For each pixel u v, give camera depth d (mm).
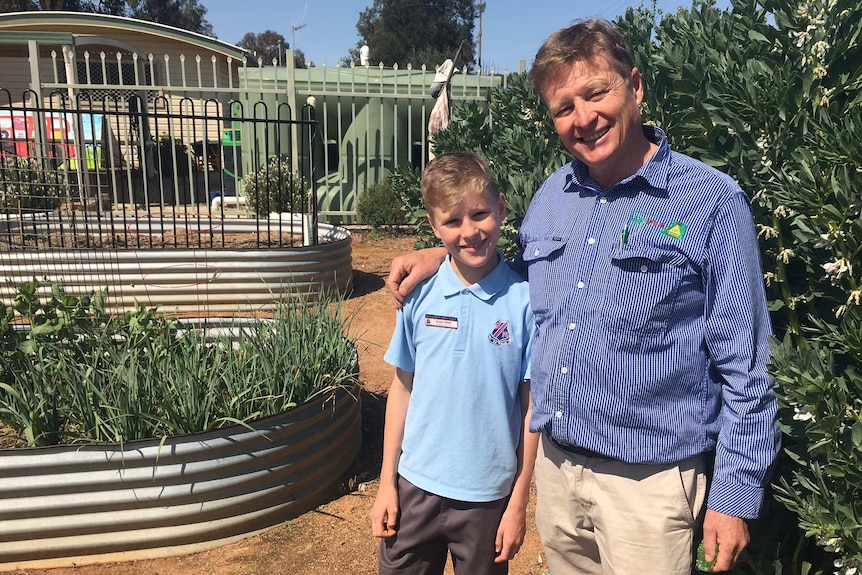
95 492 2902
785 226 2275
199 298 6492
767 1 2537
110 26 16422
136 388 3104
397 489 2184
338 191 12328
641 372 1752
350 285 7762
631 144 1813
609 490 1874
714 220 1692
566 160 3705
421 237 5191
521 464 2082
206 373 3527
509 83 4879
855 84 2270
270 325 4062
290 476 3305
